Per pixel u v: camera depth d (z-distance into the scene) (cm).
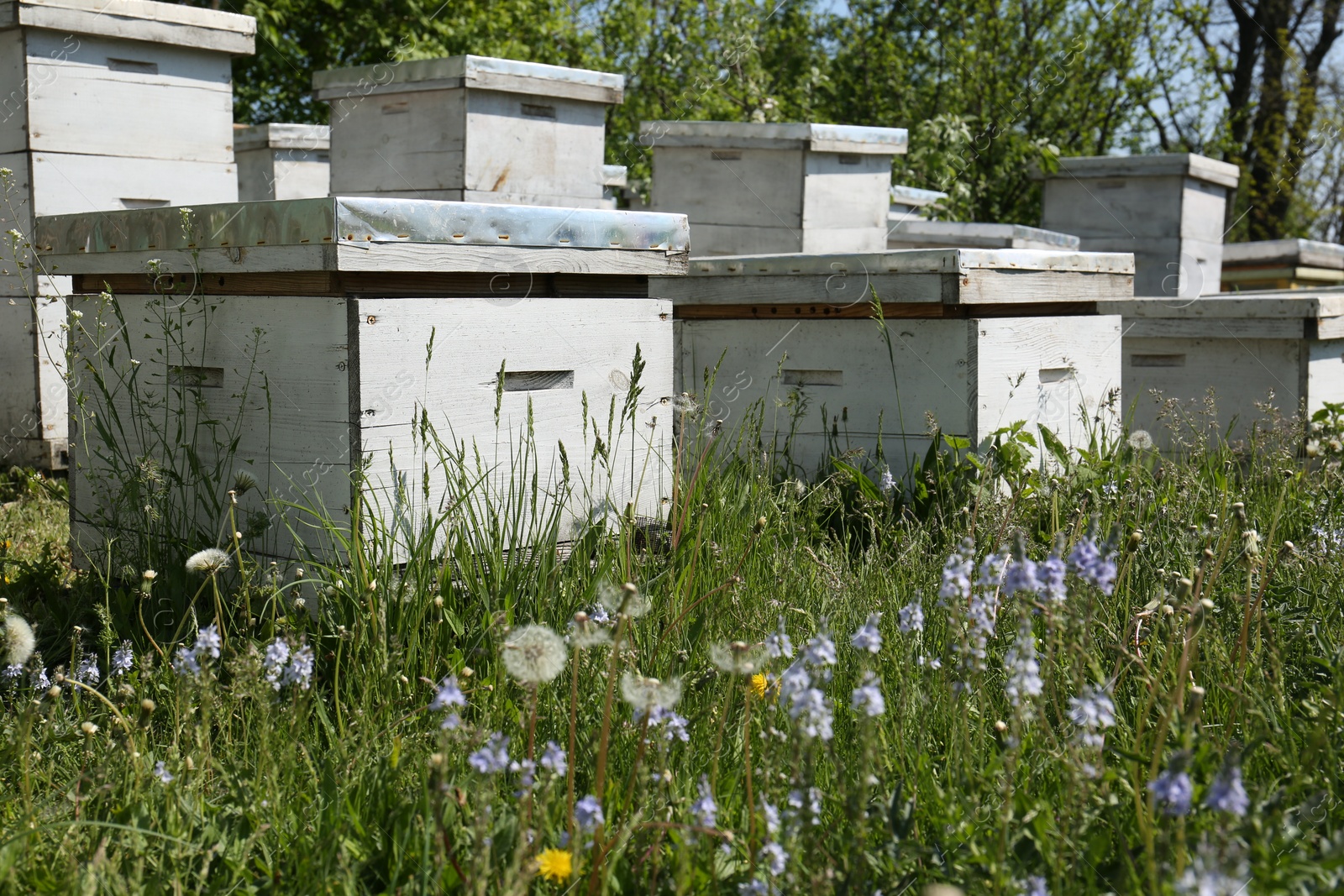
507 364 367
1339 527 401
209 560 290
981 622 225
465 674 253
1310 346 622
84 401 409
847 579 339
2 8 647
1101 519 398
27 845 205
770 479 462
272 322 353
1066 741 217
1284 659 281
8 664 275
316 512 337
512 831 199
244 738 258
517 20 1900
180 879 198
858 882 182
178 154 728
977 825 205
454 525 326
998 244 955
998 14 1941
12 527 524
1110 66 1995
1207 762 197
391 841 209
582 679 270
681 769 230
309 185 962
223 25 731
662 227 418
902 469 498
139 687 279
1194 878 145
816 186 816
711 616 305
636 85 1867
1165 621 278
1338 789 217
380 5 1717
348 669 291
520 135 710
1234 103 2273
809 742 184
